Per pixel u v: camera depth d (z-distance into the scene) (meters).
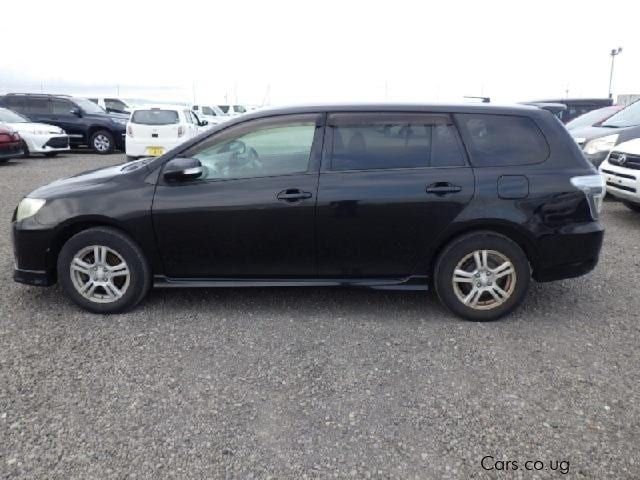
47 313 3.90
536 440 2.52
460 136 3.73
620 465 2.35
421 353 3.36
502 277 3.79
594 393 2.91
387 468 2.33
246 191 3.69
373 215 3.66
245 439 2.52
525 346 3.46
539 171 3.69
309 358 3.28
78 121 17.36
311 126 3.76
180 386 2.95
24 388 2.90
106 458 2.37
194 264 3.83
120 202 3.72
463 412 2.74
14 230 3.86
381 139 3.74
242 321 3.82
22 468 2.30
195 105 27.58
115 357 3.26
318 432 2.57
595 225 3.75
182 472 2.29
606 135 8.75
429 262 3.80
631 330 3.71
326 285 3.85
